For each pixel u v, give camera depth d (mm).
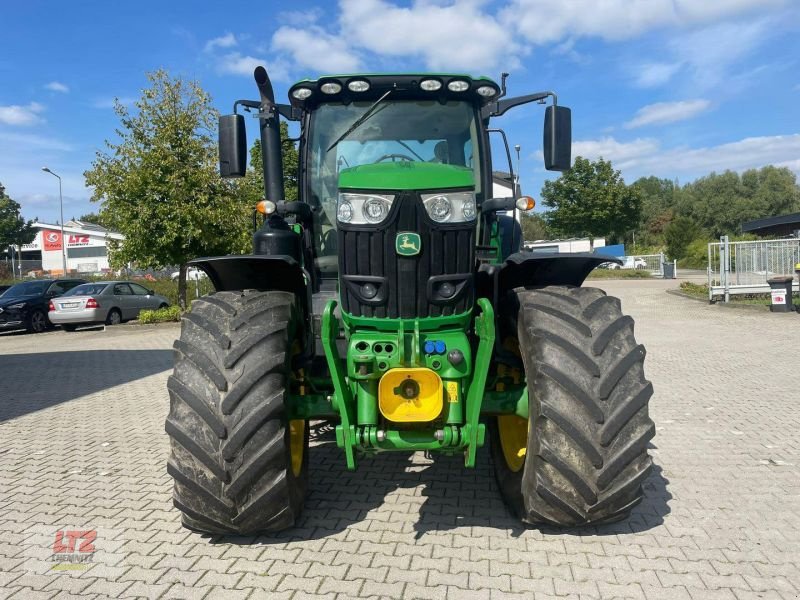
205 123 17312
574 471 2996
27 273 44125
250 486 3096
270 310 3367
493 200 3939
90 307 17234
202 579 3057
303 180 4164
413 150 4102
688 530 3547
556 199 44812
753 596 2842
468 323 3318
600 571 3070
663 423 5879
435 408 3080
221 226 16750
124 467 4941
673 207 81938
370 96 4113
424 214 3154
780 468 4605
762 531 3533
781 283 15719
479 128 4168
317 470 4672
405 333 3178
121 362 10781
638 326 14016
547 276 3773
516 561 3180
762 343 10984
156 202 16781
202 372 3166
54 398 7793
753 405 6539
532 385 3152
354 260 3227
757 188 77562
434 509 3889
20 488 4477
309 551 3324
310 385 3695
